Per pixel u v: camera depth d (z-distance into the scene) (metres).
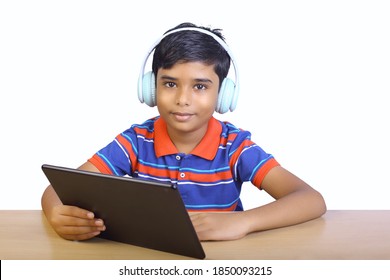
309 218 1.76
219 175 2.12
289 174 2.03
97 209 1.56
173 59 1.89
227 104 2.00
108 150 2.17
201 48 1.90
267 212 1.70
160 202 1.40
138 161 2.17
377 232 1.67
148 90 2.01
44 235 1.65
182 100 1.90
